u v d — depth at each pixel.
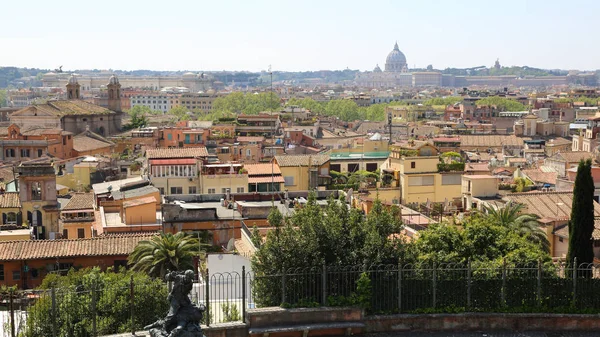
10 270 64.62
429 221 73.00
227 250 67.38
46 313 37.78
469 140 193.12
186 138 166.62
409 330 36.09
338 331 35.31
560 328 36.78
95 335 34.12
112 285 40.19
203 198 83.50
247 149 153.12
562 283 37.34
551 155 151.00
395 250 38.28
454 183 98.44
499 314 36.56
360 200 77.38
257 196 83.69
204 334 33.56
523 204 69.38
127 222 77.19
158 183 101.19
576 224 41.84
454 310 36.50
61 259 65.19
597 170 83.62
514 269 37.47
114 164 142.38
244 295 34.91
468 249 45.16
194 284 49.84
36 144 166.12
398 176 99.50
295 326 34.78
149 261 58.50
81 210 90.19
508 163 144.12
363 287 35.78
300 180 106.81
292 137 189.62
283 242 37.09
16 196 90.56
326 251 37.50
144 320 38.75
